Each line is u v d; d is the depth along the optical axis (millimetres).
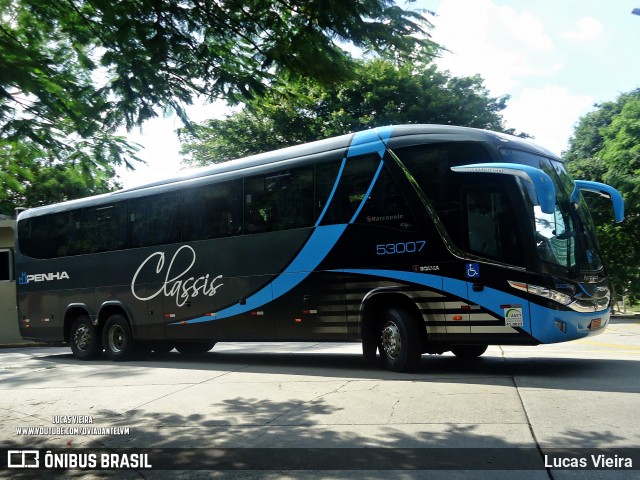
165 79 5848
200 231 12164
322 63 5848
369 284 9570
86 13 5355
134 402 8055
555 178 9344
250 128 24016
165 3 5262
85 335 14445
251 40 5809
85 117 5891
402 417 6297
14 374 11977
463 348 10953
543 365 9656
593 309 8750
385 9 5223
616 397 6785
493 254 8531
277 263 10789
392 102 24516
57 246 15195
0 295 22469
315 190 10438
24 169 7723
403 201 9344
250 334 11180
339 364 10977
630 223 23844
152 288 12969
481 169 8680
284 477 4691
